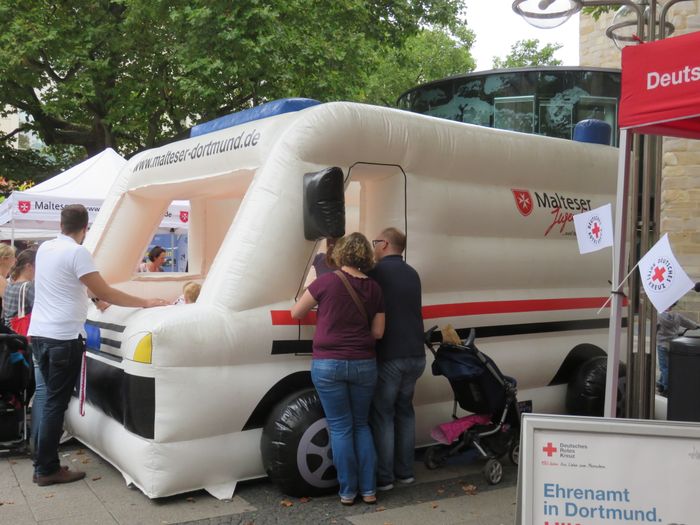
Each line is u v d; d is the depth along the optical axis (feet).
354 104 17.44
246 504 15.90
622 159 14.15
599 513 10.79
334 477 16.46
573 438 10.94
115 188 22.94
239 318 16.03
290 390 17.13
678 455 10.81
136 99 56.08
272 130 17.43
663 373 25.85
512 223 20.85
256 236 16.38
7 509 15.48
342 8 55.36
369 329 15.89
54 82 58.75
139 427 15.57
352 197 24.76
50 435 16.89
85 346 17.78
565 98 36.60
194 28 48.52
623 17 19.66
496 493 17.15
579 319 22.72
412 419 17.60
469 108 37.65
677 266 12.47
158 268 35.68
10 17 52.34
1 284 22.65
